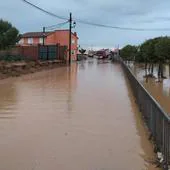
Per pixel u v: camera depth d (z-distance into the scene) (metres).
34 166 7.43
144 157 8.06
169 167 7.02
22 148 8.66
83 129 10.67
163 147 7.66
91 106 14.88
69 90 20.47
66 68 45.22
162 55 35.50
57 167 7.38
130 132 10.38
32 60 44.00
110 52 102.50
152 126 9.55
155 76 40.47
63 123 11.46
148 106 10.71
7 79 26.33
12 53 44.72
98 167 7.41
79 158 7.95
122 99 17.12
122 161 7.79
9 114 12.94
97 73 36.53
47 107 14.46
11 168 7.32
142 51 49.06
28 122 11.59
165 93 23.47
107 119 12.22
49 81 26.03
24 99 16.59
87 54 109.81
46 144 9.01
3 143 9.09
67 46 64.25
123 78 30.16
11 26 49.84
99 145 8.97
